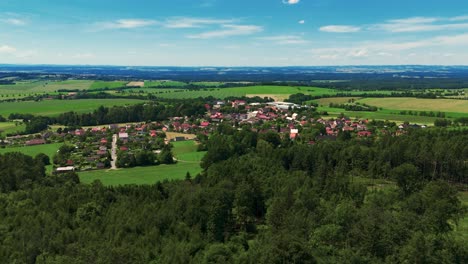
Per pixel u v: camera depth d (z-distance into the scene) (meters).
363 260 70.81
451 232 94.06
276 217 96.75
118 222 95.94
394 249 73.81
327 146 175.12
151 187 122.50
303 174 135.50
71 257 79.31
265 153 179.00
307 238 83.88
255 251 77.31
